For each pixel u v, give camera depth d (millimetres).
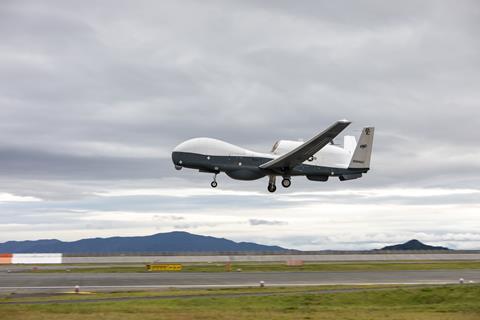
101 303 31266
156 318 25828
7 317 25750
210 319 25844
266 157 58406
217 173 57969
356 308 30688
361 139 61875
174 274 48906
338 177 61375
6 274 49000
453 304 32469
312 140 53594
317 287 39594
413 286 40062
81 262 67062
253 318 26266
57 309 28734
